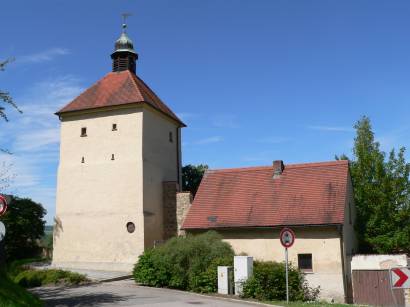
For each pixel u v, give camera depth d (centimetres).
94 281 2344
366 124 2927
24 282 2292
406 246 2586
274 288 1848
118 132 3009
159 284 2177
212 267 2039
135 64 3403
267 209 2527
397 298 2186
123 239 2852
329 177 2570
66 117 3156
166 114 3266
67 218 3014
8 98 1620
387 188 2695
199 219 2617
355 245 2678
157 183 3083
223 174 2862
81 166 3053
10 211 4178
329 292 2252
